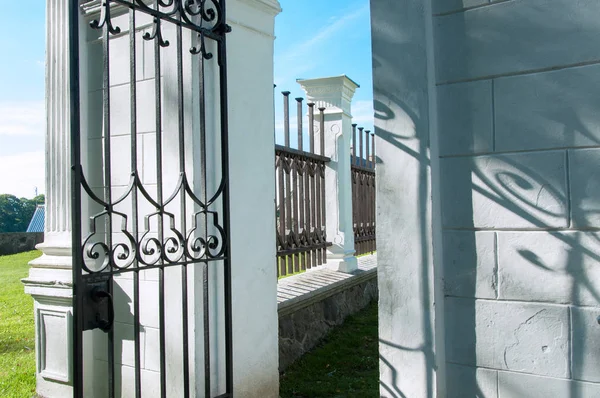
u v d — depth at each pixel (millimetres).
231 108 3057
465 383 2168
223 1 2793
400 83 2215
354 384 3639
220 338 2881
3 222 47719
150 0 2973
